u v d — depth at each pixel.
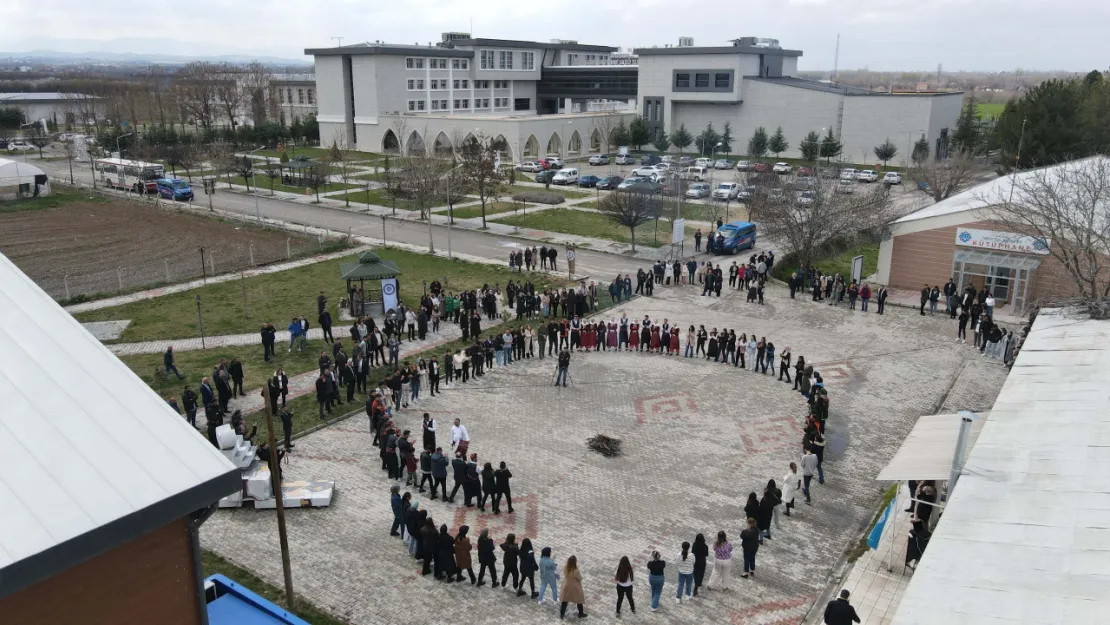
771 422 23.03
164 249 45.00
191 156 74.56
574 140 93.81
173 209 57.22
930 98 82.19
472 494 18.09
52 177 71.75
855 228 39.34
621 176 71.56
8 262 11.05
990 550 10.65
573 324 29.42
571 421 23.00
